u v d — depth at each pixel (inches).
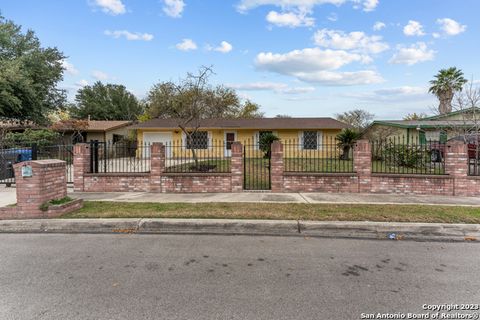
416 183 330.0
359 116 1624.0
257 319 107.8
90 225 221.1
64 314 110.4
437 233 209.5
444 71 1088.2
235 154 346.9
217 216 232.5
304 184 343.9
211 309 114.3
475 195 322.3
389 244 191.0
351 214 237.9
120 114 2038.6
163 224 220.4
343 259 165.5
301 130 859.4
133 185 355.6
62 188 261.3
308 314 111.3
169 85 711.7
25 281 137.6
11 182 396.8
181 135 872.3
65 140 850.8
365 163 338.6
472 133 507.2
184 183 350.3
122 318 108.0
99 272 147.3
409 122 799.7
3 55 845.2
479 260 164.2
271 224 217.3
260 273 146.9
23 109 847.1
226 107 1187.3
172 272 147.6
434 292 128.5
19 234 210.5
